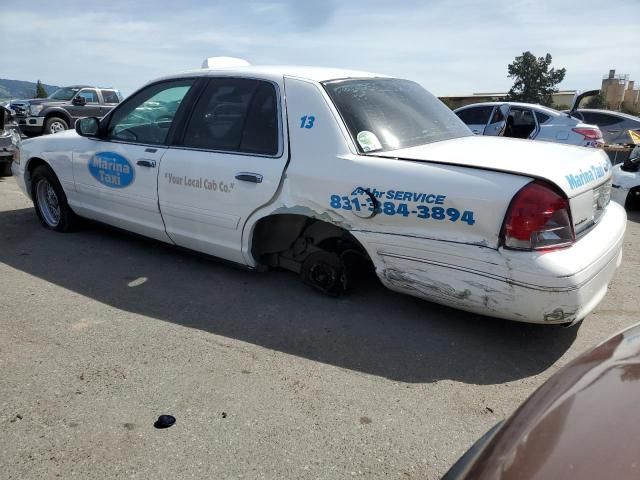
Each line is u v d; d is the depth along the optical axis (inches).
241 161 149.1
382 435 97.5
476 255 115.6
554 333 135.4
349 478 87.4
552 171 114.0
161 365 120.4
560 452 50.6
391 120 144.3
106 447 94.1
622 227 135.8
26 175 221.8
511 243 111.4
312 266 154.7
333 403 106.9
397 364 121.4
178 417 102.2
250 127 150.6
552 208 110.2
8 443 95.2
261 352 126.5
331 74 151.4
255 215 148.7
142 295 158.4
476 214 114.3
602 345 70.2
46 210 224.7
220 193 153.6
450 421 101.6
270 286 163.9
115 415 102.7
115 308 149.8
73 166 198.1
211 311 147.9
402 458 91.8
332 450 93.6
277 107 146.4
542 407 59.7
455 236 118.1
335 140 135.6
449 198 117.1
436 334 134.7
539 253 110.5
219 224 157.5
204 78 164.9
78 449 93.7
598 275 116.6
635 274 181.2
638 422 52.0
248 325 139.9
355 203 130.0
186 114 165.5
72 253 194.7
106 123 188.7
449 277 120.6
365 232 131.4
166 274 174.2
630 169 297.9
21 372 117.2
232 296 157.4
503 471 51.7
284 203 142.3
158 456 92.0
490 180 114.0
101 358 123.3
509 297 113.8
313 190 136.5
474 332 135.5
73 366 119.8
